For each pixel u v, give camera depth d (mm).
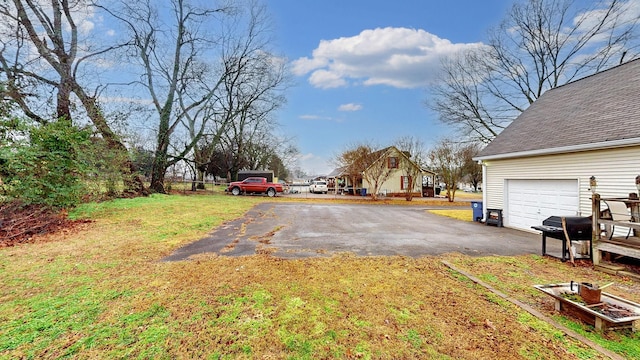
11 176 7363
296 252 5574
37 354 2291
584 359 2324
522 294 3668
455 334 2689
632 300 3590
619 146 6070
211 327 2746
